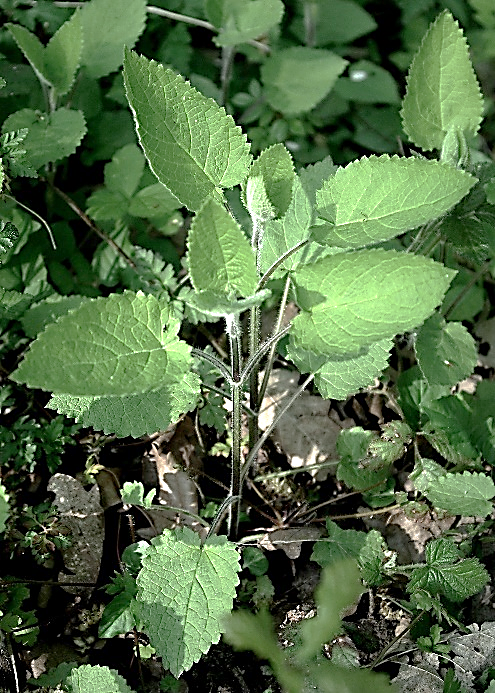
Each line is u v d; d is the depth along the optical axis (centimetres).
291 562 75
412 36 107
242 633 56
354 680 56
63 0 91
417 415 79
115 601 70
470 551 76
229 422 80
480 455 77
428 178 63
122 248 85
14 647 71
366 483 76
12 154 75
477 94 75
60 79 82
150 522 76
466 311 85
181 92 65
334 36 102
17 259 81
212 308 61
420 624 72
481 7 104
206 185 66
